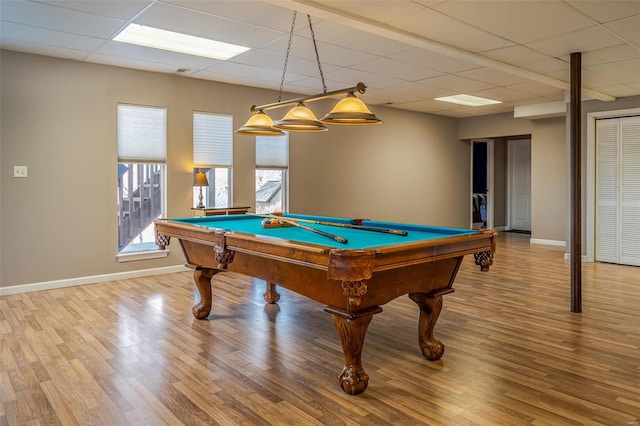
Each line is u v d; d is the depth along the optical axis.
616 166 6.41
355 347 2.50
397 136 8.27
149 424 2.16
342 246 2.63
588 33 3.64
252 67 5.22
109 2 3.31
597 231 6.65
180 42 4.40
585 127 6.65
